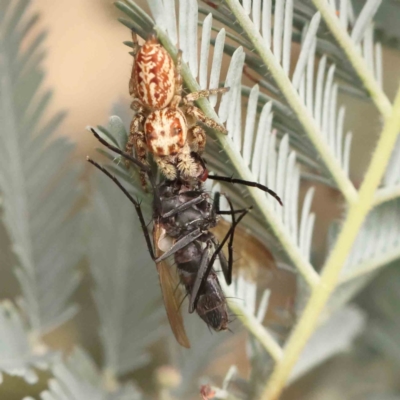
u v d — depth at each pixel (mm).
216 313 131
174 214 131
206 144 130
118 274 138
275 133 127
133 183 129
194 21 124
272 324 135
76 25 181
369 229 130
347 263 131
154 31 124
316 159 130
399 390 148
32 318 136
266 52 125
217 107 127
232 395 132
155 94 128
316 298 130
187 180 131
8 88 132
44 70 133
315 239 150
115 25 177
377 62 128
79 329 149
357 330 143
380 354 149
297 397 149
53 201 135
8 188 134
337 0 129
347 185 129
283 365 131
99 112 169
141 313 138
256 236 133
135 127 130
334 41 128
